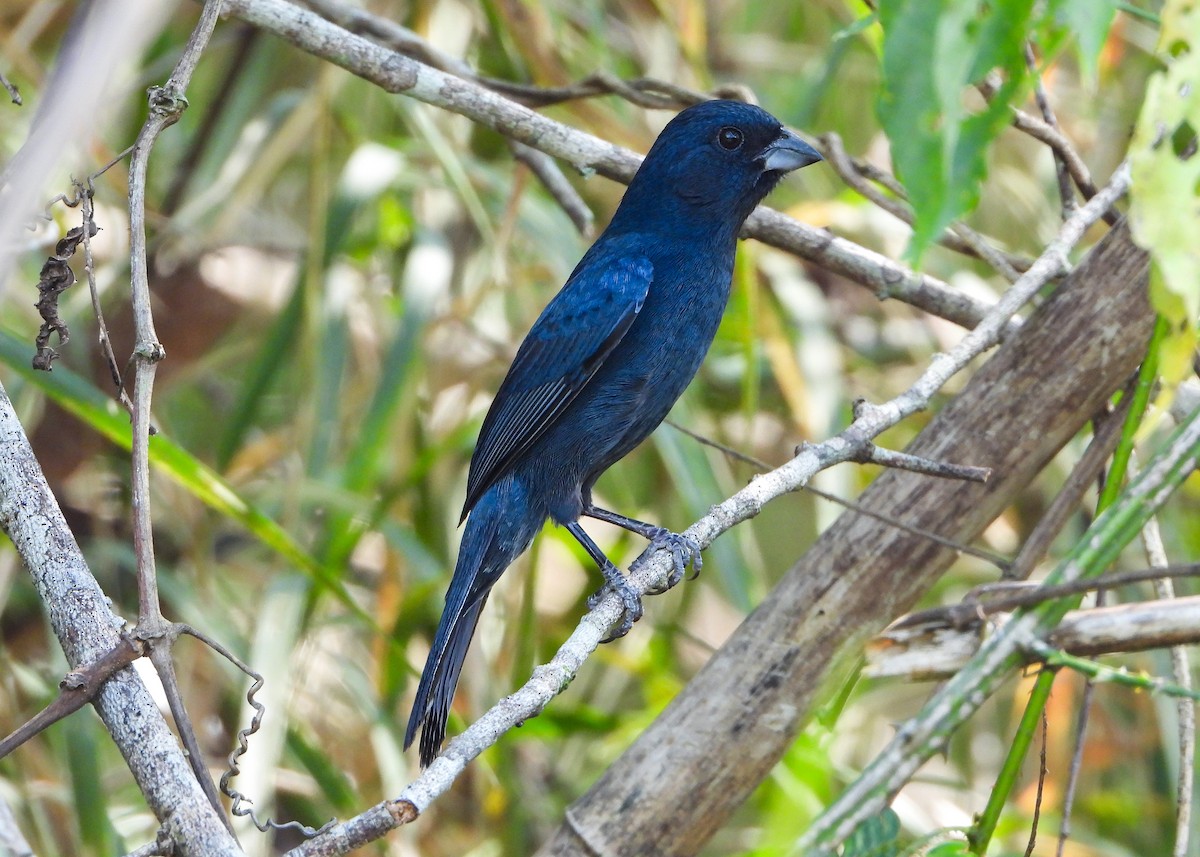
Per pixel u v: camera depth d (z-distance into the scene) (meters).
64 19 12.07
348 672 10.39
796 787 9.12
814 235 8.89
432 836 11.11
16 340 7.98
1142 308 7.19
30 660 10.69
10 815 4.32
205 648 10.00
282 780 10.23
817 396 11.09
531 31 10.77
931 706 5.80
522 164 9.79
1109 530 5.92
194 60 6.08
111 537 11.00
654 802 7.15
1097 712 11.07
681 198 9.22
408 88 8.11
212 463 12.09
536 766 11.67
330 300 10.57
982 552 7.12
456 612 8.78
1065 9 4.55
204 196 10.95
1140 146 4.53
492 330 12.21
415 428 11.47
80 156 10.17
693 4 11.73
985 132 4.73
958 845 5.89
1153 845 10.84
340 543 9.98
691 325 9.22
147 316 5.66
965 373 12.34
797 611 7.36
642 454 12.61
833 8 12.70
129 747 5.07
